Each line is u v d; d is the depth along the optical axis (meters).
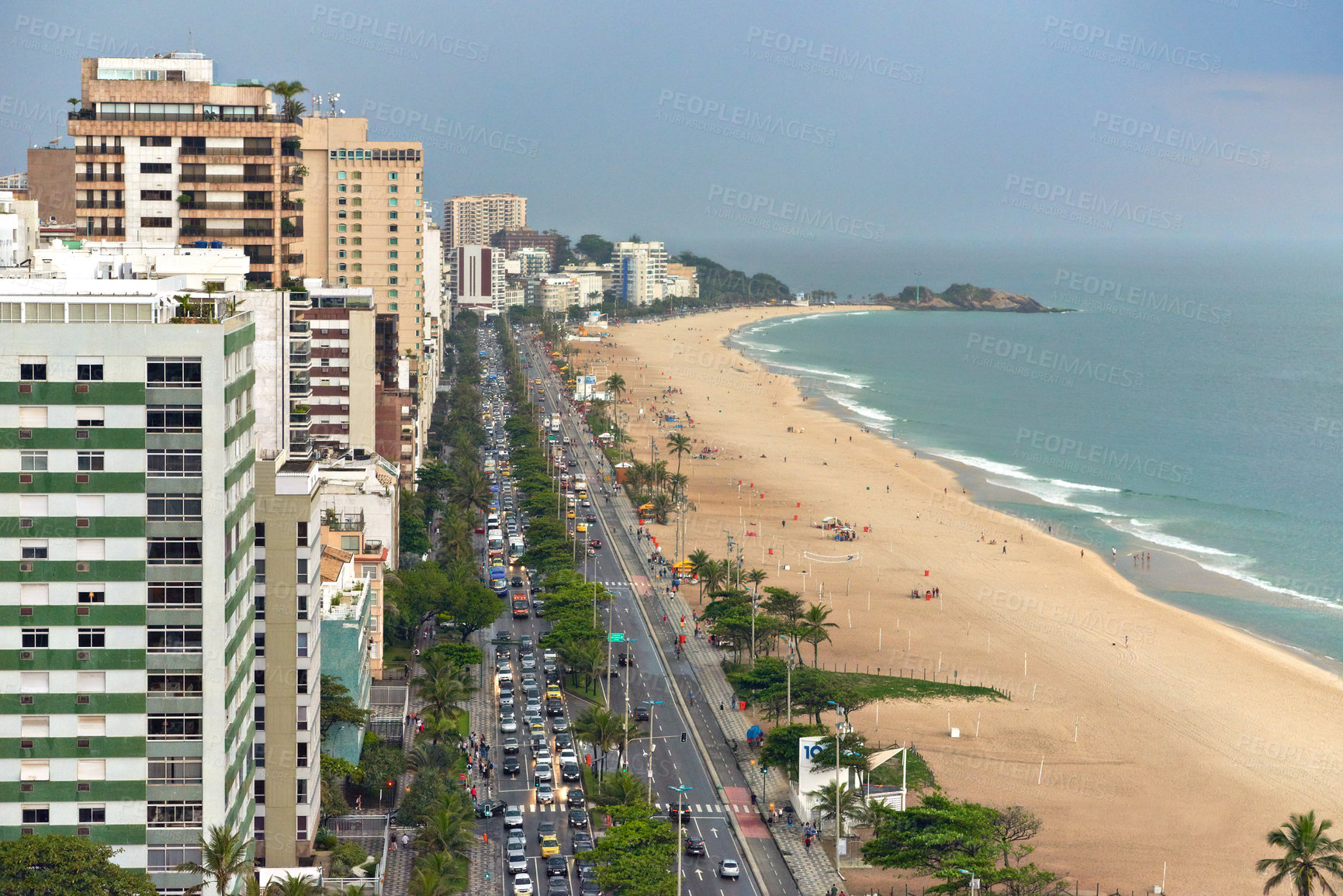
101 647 103.25
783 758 163.38
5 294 105.94
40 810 103.81
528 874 138.25
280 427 173.75
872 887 140.25
